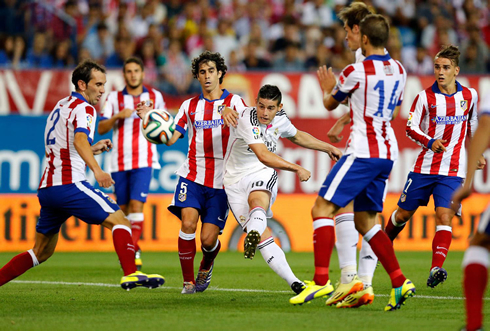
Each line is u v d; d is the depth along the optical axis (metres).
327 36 54.97
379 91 17.50
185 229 21.81
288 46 51.41
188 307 19.02
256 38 54.09
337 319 16.77
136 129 31.28
